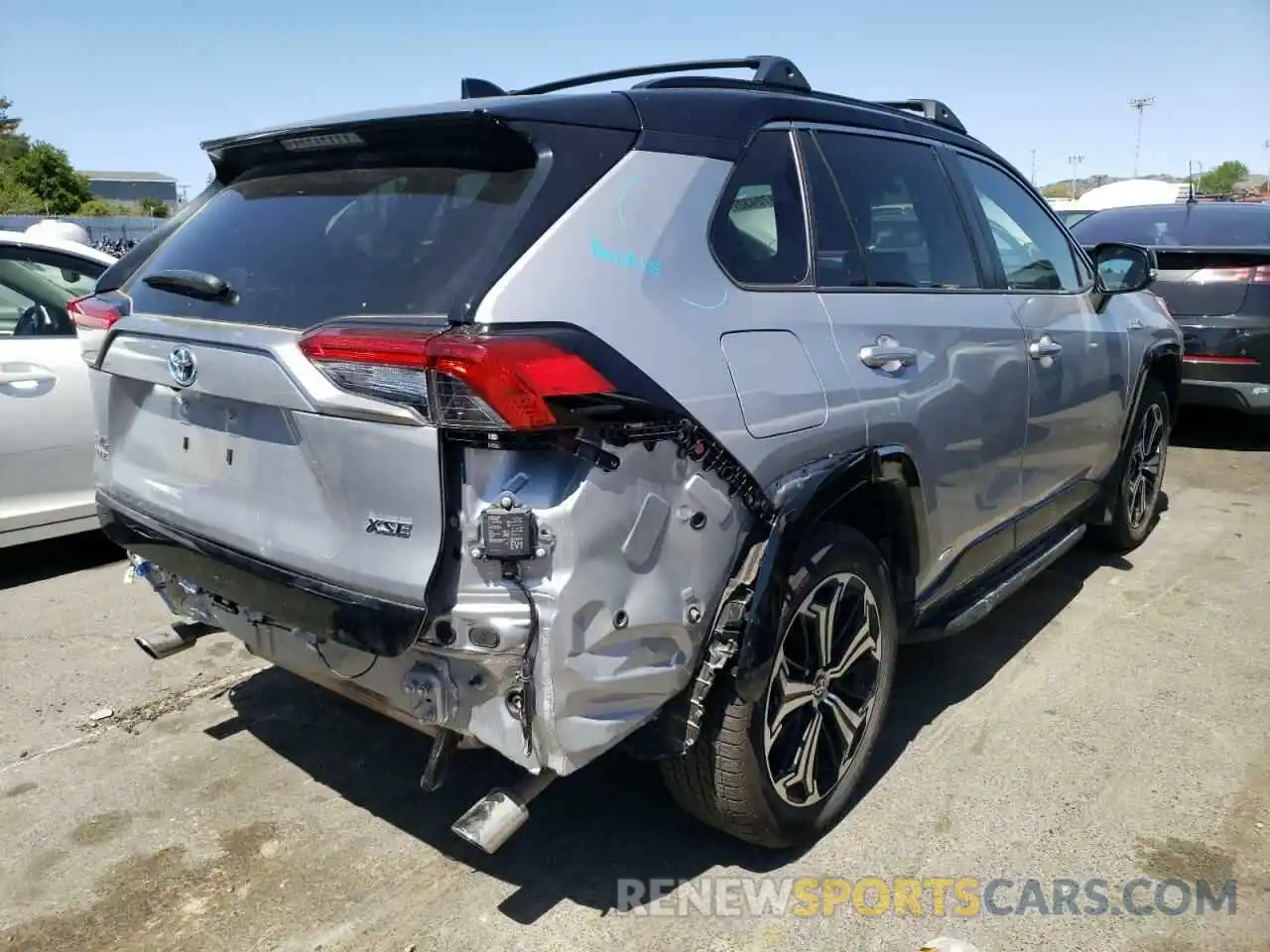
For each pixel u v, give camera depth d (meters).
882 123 3.36
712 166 2.59
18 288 4.87
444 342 2.00
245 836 2.93
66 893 2.69
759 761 2.59
